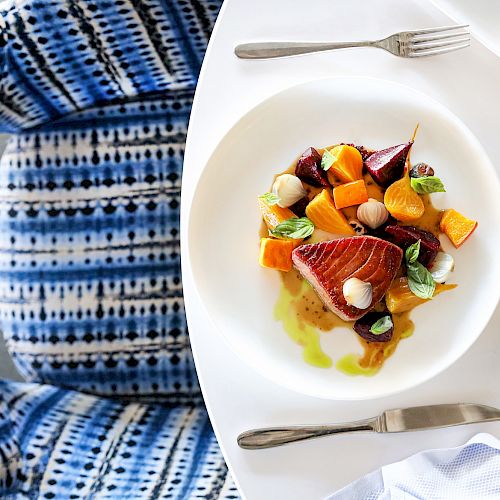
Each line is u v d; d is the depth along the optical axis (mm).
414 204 1021
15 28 1073
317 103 1021
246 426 1015
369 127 1027
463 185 1026
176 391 1232
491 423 1019
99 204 1227
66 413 1190
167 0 1112
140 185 1227
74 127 1224
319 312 1027
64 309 1231
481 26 993
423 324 1024
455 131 1020
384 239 1038
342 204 1021
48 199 1224
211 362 1018
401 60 1024
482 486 993
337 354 1023
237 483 1010
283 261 1019
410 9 1021
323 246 1008
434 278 1020
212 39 1024
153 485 1137
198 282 1016
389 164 1012
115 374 1232
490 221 1023
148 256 1230
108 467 1153
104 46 1135
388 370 1019
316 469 1013
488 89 1024
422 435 1019
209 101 1024
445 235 1031
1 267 1229
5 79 1111
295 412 1017
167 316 1233
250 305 1024
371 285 1005
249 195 1028
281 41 1023
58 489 1124
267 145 1025
